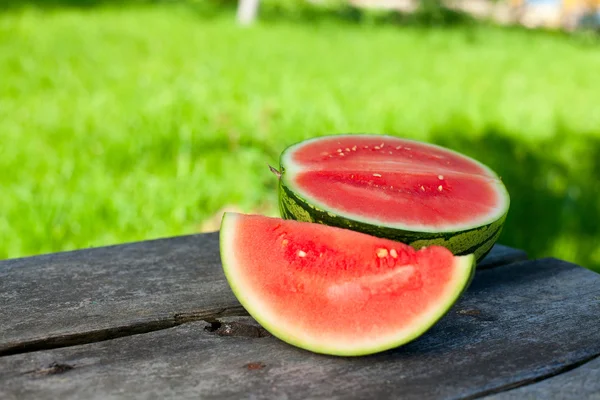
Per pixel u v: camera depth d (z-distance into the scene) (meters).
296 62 4.71
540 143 3.01
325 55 5.21
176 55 4.68
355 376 0.87
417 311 0.89
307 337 0.89
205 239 1.19
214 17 7.52
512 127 3.20
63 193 2.06
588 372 0.88
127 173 2.27
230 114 3.02
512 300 1.02
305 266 0.93
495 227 0.98
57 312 0.97
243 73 4.08
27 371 0.87
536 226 2.14
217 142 2.62
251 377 0.86
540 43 7.58
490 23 9.58
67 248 1.82
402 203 0.97
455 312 0.99
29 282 1.04
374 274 0.92
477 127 3.13
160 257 1.12
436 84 4.23
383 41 6.52
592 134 3.29
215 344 0.92
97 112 2.96
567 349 0.92
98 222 1.94
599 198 2.44
